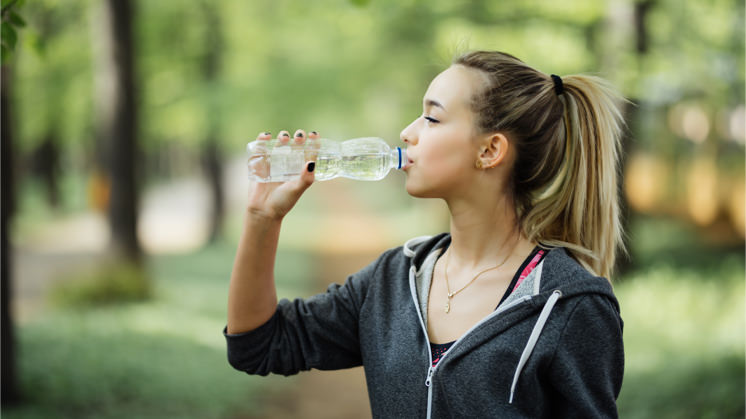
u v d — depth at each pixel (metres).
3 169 4.62
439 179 1.31
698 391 4.21
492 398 1.17
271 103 12.88
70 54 12.51
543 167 1.34
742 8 8.16
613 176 1.39
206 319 7.99
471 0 7.55
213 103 12.86
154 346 6.37
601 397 1.19
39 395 4.74
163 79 12.94
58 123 15.28
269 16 12.91
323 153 1.49
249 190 1.37
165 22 12.38
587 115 1.37
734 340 5.23
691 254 9.30
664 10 8.00
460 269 1.36
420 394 1.25
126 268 8.92
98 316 7.66
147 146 15.01
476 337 1.20
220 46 13.16
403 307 1.37
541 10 7.26
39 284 10.39
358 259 13.94
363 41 11.69
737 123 11.02
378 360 1.34
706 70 8.72
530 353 1.17
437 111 1.32
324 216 23.70
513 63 1.35
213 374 5.65
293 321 1.45
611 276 1.49
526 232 1.32
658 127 12.19
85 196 27.02
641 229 11.65
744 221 10.92
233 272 1.39
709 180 12.18
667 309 6.59
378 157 1.57
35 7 9.30
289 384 5.82
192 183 38.03
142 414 4.62
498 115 1.29
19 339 6.17
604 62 7.14
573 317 1.18
